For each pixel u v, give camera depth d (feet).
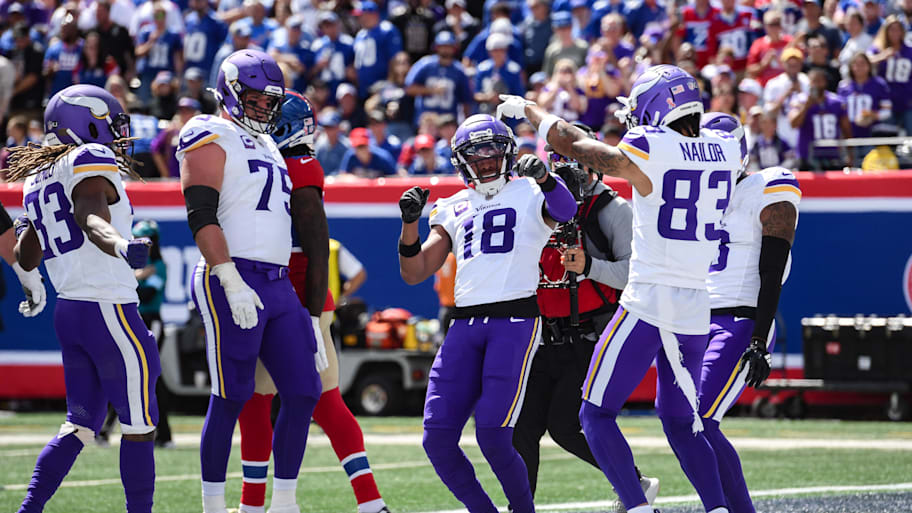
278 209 58.34
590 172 66.39
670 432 56.54
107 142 59.82
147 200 146.20
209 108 175.32
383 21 185.06
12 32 196.85
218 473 57.72
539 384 65.16
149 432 58.23
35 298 64.08
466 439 115.55
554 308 64.54
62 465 58.75
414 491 83.82
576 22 177.99
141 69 188.55
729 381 59.26
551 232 58.70
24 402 153.58
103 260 57.26
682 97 55.21
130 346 57.62
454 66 168.55
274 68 58.95
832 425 121.60
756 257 60.23
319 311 61.00
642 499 55.01
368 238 142.10
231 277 54.70
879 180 128.77
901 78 147.84
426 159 148.87
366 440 115.14
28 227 61.87
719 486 55.83
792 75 144.36
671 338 54.80
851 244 129.70
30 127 178.50
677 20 160.56
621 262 63.93
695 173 54.70
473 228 58.34
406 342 135.23
